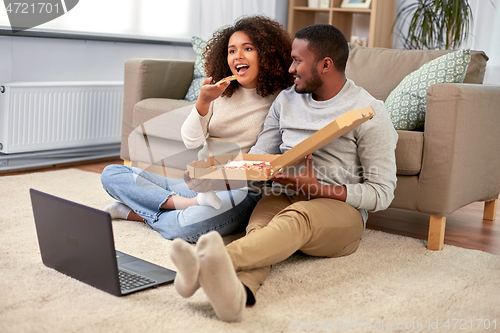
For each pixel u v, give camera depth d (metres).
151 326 1.08
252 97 1.73
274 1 4.06
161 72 2.85
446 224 2.20
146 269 1.40
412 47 3.78
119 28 3.43
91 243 1.22
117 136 3.31
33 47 2.94
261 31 1.64
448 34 3.46
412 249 1.75
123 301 1.20
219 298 1.07
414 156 1.76
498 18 3.63
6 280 1.29
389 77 2.25
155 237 1.73
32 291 1.23
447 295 1.34
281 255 1.26
